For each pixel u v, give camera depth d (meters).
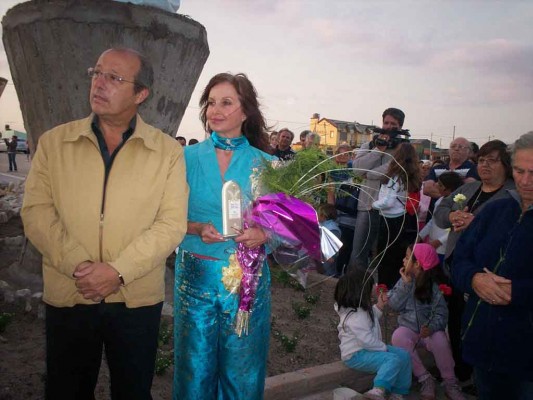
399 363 3.54
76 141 2.03
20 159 33.84
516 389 2.37
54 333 2.09
